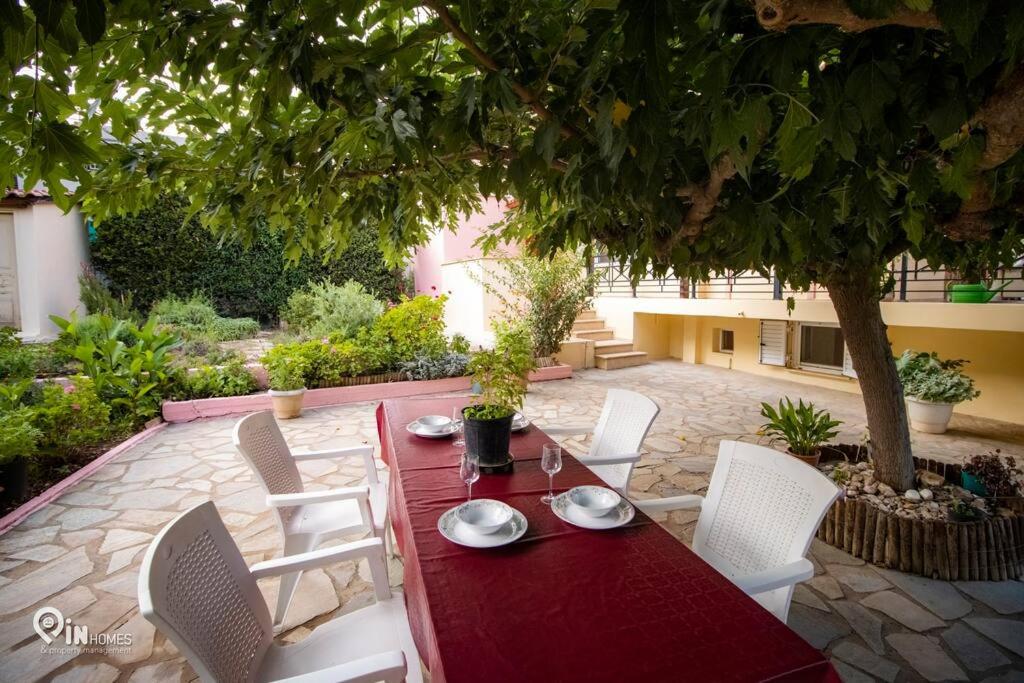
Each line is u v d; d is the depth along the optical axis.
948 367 5.54
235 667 1.47
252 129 1.75
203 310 9.93
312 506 2.81
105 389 5.82
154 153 1.88
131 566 3.04
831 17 0.89
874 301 3.11
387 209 2.35
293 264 2.63
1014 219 1.90
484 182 1.65
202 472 4.53
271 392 6.32
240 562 1.64
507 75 1.22
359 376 7.67
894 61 1.05
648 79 0.99
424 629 1.42
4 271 8.04
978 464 3.25
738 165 1.18
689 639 1.23
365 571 2.97
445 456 2.57
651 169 1.13
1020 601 2.65
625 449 3.00
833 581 2.83
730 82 1.15
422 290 13.12
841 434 5.49
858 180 1.45
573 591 1.43
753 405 6.83
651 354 10.78
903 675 2.17
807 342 8.41
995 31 0.94
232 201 2.06
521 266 8.91
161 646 2.39
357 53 1.24
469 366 2.57
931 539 2.86
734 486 2.11
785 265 2.21
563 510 1.91
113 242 9.81
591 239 2.58
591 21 1.17
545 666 1.15
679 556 1.61
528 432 2.96
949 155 1.42
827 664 1.15
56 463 4.61
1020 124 1.12
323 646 1.71
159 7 1.14
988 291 5.32
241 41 1.23
